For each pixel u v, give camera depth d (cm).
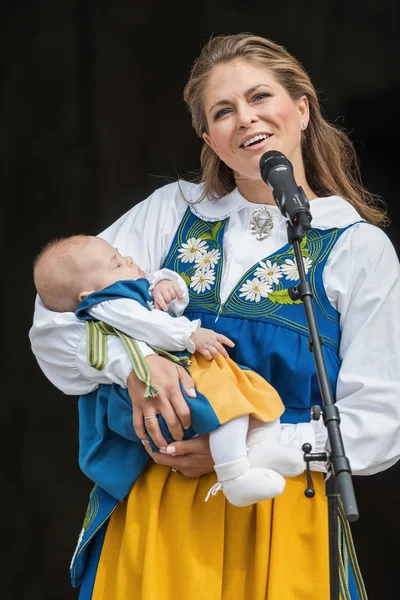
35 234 2092
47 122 2073
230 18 2011
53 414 2098
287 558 788
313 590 783
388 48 1933
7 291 2098
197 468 793
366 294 828
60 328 835
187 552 781
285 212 719
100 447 828
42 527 2062
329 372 823
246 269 855
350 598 797
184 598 773
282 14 1977
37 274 874
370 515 1931
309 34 1966
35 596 2025
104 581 816
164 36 2039
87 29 2045
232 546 797
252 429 788
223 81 855
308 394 822
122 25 2041
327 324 833
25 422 2094
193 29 2028
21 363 2098
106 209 2084
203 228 894
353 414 802
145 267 899
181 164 2075
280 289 838
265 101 848
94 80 2059
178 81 2055
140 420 793
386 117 1925
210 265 866
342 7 1945
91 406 851
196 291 859
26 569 2038
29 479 2078
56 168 2084
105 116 2067
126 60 2052
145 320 811
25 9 2045
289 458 763
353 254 841
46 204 2088
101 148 2075
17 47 2055
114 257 870
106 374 812
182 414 777
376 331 820
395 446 799
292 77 873
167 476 812
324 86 1955
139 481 821
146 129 2070
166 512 802
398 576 1912
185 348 814
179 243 892
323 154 918
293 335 824
